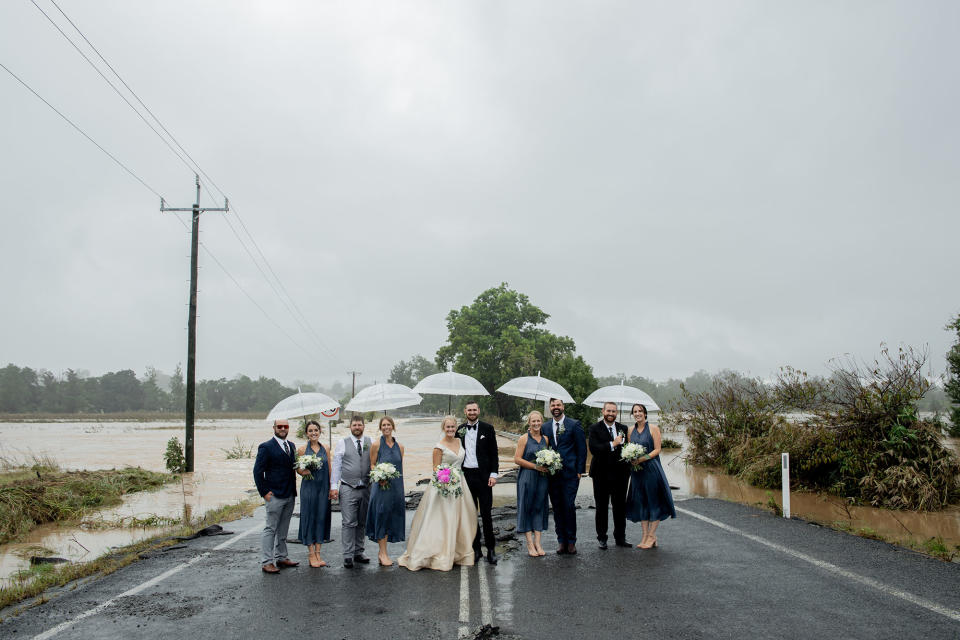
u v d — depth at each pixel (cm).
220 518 1109
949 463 1152
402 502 761
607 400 877
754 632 504
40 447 3256
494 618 547
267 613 571
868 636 492
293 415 745
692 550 805
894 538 878
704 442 1881
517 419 5219
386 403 783
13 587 662
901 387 1240
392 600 605
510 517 1070
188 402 2031
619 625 525
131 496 1426
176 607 593
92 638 512
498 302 5466
